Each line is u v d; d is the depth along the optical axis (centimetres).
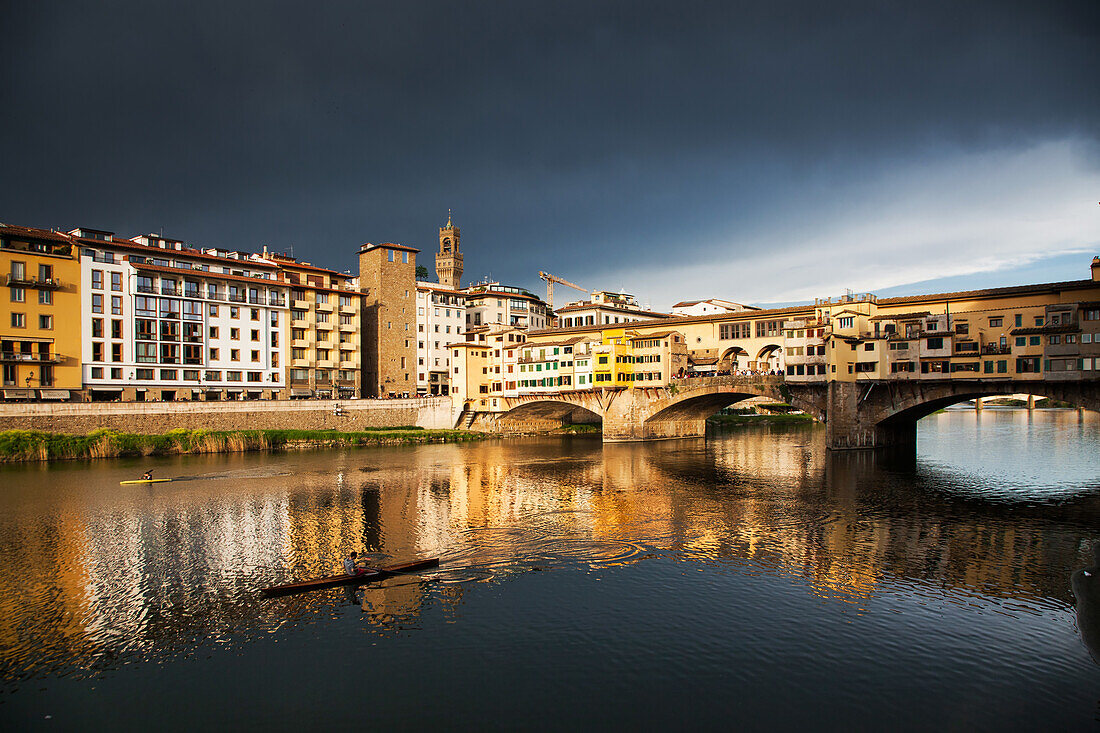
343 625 3172
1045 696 2517
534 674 2702
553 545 4447
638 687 2598
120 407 8769
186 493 6206
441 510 5519
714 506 5634
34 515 5275
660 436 11256
